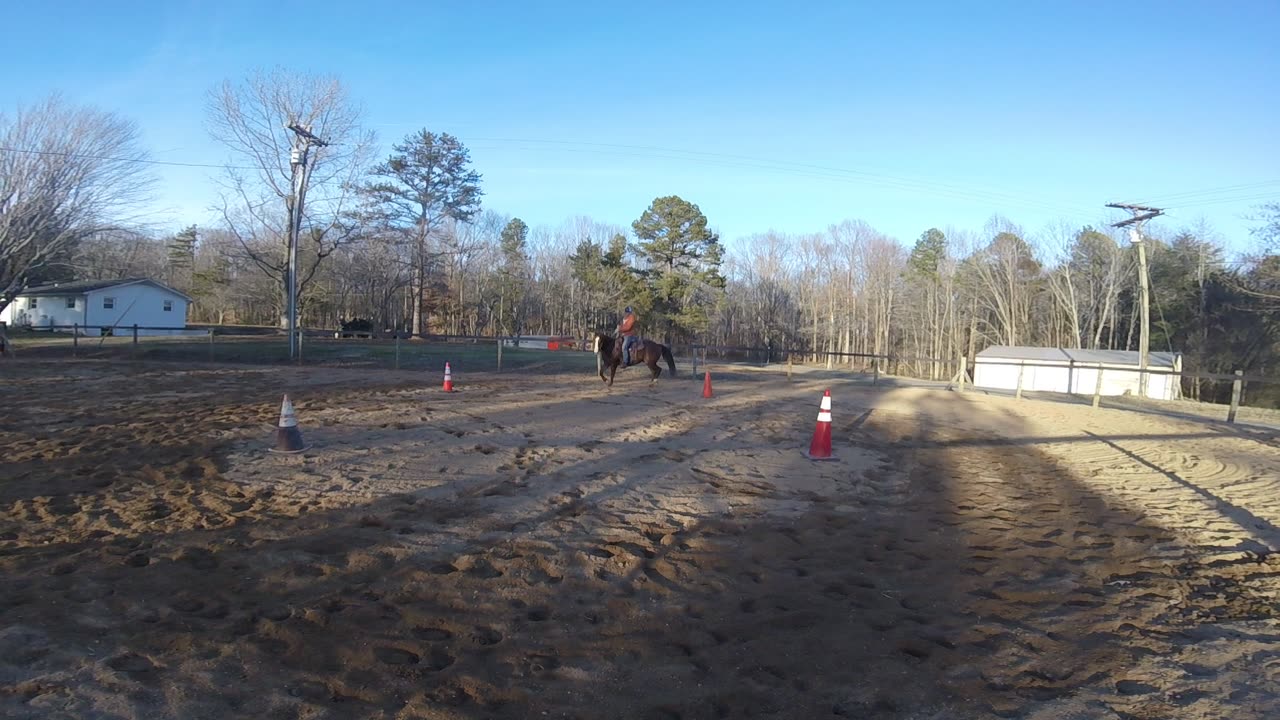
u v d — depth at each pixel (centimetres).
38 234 3281
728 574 561
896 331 7600
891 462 1031
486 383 1948
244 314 6369
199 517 649
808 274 7762
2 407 1270
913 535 677
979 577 566
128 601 470
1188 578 570
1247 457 1150
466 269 6744
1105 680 398
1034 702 373
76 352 2580
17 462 843
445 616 464
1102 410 1903
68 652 399
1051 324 6303
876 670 408
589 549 602
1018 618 486
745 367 4241
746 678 398
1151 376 4000
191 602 471
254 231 4034
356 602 480
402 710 355
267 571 528
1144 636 457
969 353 6731
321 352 2945
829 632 458
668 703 370
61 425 1090
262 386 1723
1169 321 5341
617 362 1886
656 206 5941
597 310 6800
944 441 1249
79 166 3244
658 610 488
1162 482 938
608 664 410
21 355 2544
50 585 492
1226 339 4709
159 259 6906
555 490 780
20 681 367
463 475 826
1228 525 728
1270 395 4475
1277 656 428
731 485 845
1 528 609
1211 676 402
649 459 960
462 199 5475
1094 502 821
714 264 6062
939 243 8219
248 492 730
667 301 5947
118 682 370
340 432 1059
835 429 1321
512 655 416
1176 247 5303
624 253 6191
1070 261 6041
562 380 2145
